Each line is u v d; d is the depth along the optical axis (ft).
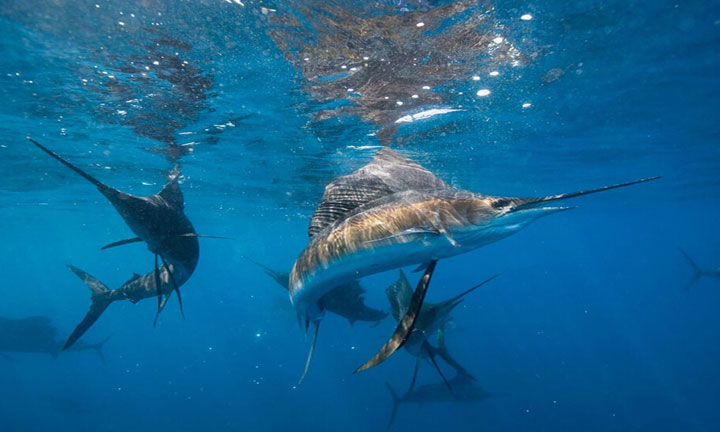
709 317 169.78
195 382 96.22
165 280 18.89
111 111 30.04
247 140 38.24
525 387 76.48
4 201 71.05
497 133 40.29
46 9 17.69
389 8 18.35
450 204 10.06
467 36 21.35
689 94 32.60
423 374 80.48
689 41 23.61
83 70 23.59
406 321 9.40
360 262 10.50
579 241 277.85
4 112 29.58
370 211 11.17
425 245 9.75
